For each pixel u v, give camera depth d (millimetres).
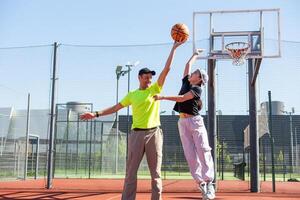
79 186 11391
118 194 7934
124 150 17859
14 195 7512
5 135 15352
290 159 20547
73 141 18109
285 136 22750
